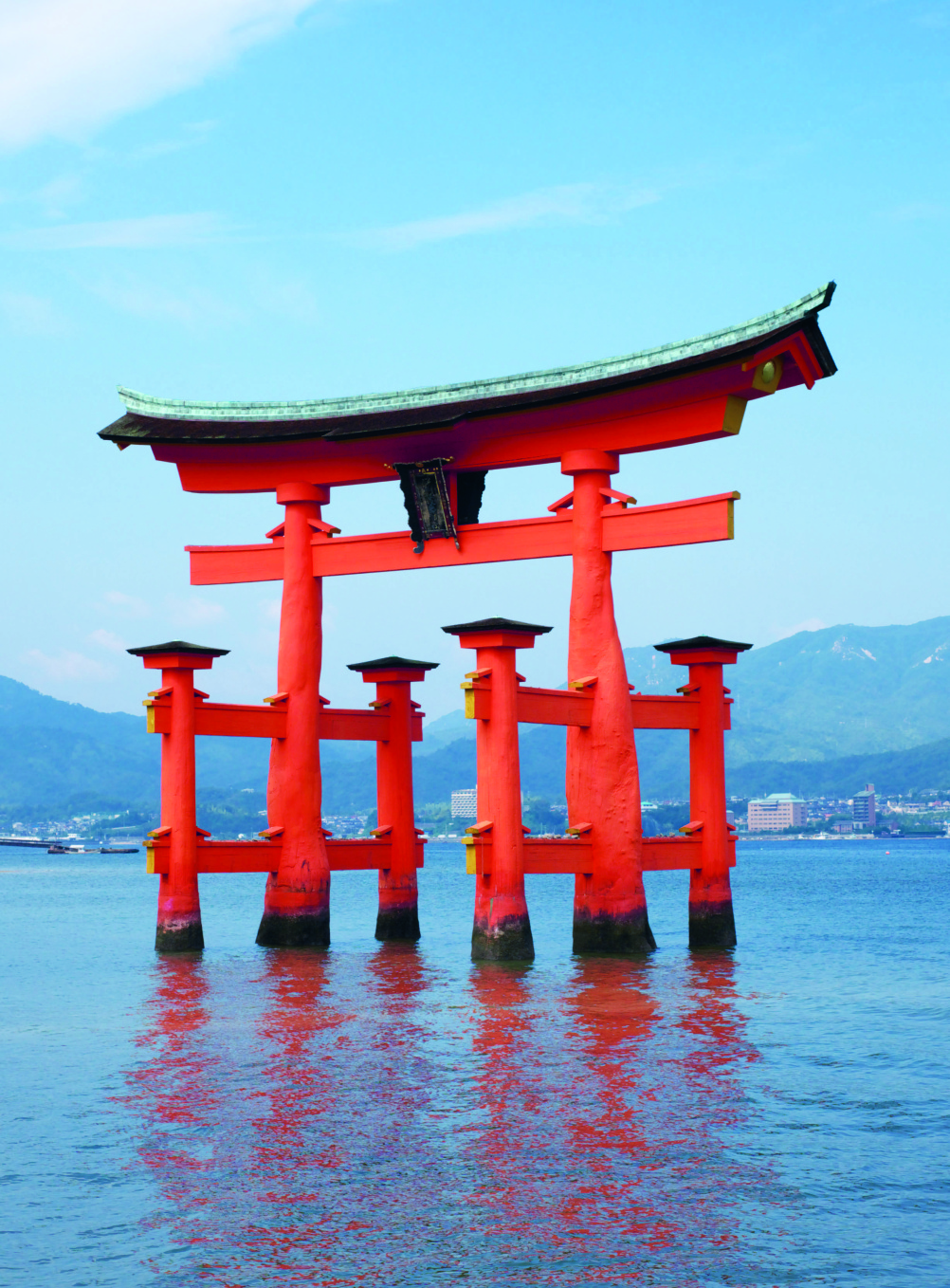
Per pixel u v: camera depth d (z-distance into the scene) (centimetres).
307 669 3619
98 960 3716
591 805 3328
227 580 3738
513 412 3284
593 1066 2045
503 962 3172
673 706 3556
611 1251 1309
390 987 2853
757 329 3016
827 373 3281
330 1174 1526
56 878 13388
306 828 3612
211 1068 2056
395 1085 1922
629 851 3319
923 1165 1559
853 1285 1235
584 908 3347
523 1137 1656
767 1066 2059
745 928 5138
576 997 2709
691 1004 2627
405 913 3847
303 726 3609
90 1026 2462
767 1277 1253
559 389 3319
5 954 4028
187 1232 1364
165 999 2766
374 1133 1678
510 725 3147
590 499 3288
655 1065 2058
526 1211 1410
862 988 2980
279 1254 1309
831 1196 1455
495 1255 1302
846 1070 2039
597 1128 1698
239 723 3566
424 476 3419
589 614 3288
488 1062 2070
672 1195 1457
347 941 3934
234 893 8606
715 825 3603
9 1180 1523
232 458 3694
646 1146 1625
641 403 3184
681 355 3142
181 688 3462
